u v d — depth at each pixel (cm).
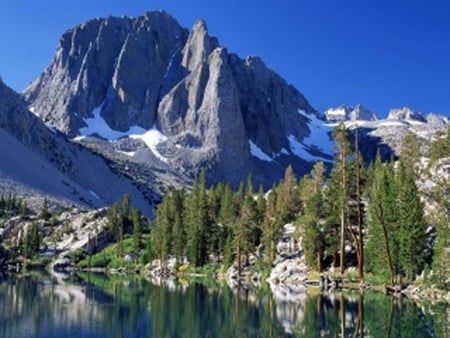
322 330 3319
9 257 14238
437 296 5278
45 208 17538
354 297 5281
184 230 11325
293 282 7338
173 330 3428
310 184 8781
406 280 6072
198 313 4200
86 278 9212
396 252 6141
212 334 3266
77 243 14800
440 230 5747
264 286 7112
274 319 3822
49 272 11662
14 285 7150
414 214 6044
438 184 7381
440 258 5562
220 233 10875
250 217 9475
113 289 6581
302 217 8238
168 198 13538
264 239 9169
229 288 6794
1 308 4484
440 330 3259
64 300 5156
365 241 7144
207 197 12131
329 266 7319
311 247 7231
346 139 6694
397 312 4075
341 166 6675
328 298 5200
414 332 3195
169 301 5091
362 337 3058
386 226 6259
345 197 6488
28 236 14200
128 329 3456
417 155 9206
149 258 12288
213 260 11056
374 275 6412
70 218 16738
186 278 9438
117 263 12938
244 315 4050
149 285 7400
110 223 15150
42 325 3619
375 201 6706
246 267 9494
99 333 3328
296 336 3141
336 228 7038
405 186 6253
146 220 16762
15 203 18888
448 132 8806
